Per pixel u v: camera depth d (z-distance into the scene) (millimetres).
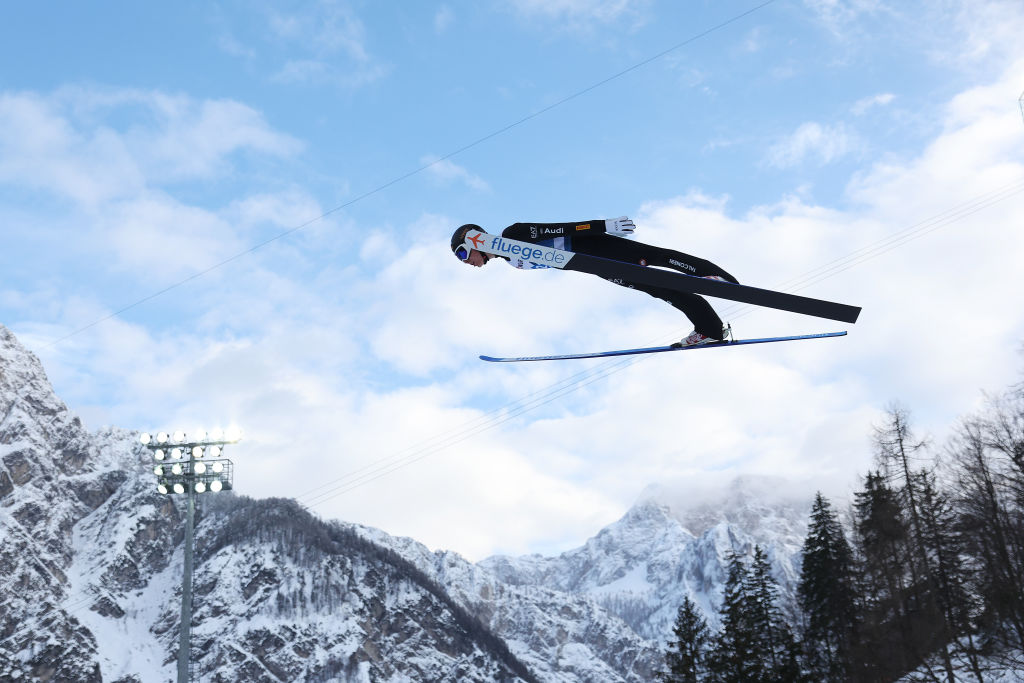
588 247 10602
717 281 10297
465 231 10703
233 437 29984
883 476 51062
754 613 52312
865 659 45000
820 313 10195
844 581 54219
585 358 12477
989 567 39875
